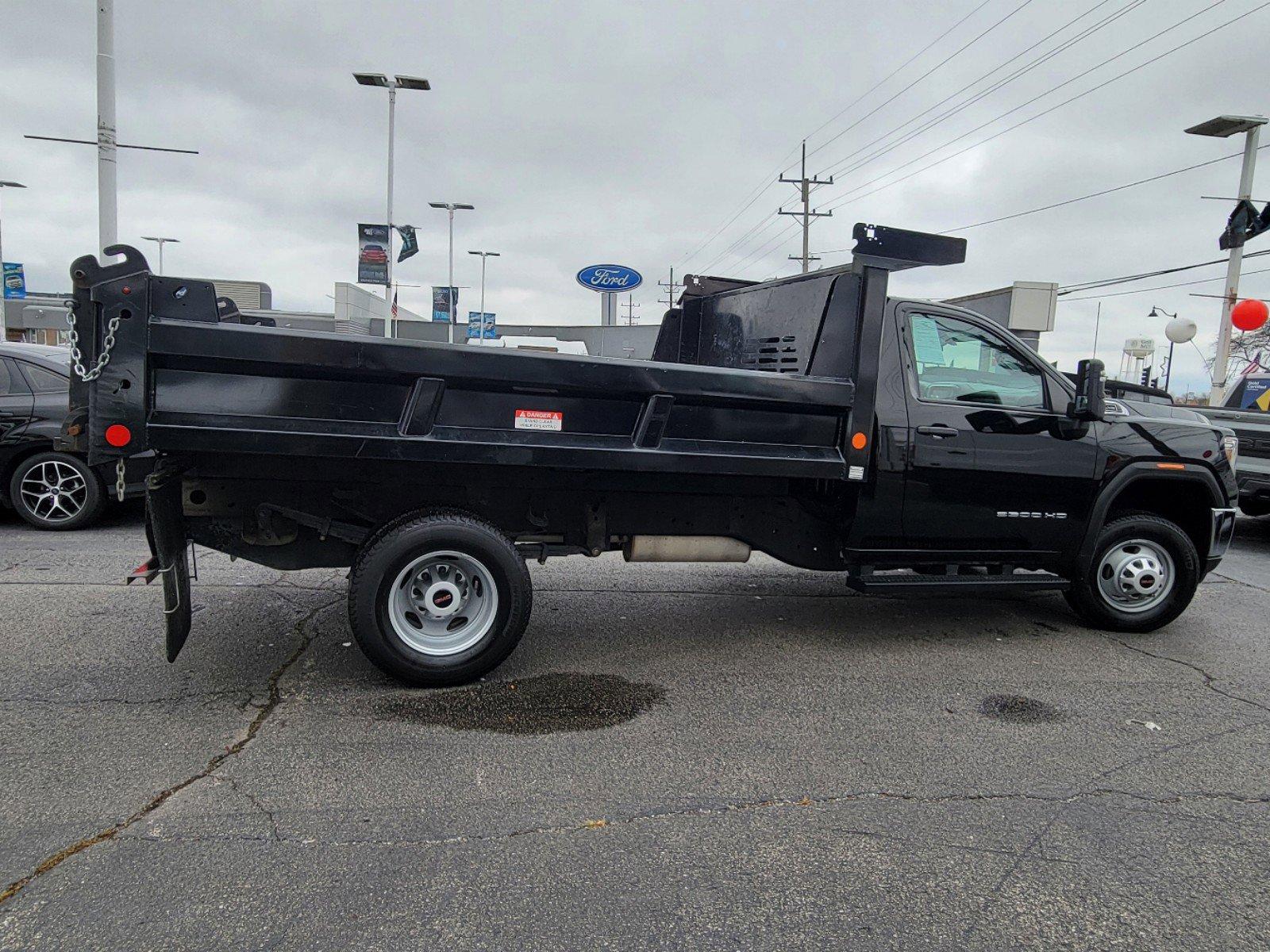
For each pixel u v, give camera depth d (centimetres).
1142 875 279
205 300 364
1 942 229
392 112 2584
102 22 1295
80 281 345
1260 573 784
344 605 562
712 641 524
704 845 289
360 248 2673
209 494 410
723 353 605
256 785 321
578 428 419
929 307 506
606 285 3500
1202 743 386
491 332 4431
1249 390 1077
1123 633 568
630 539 488
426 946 233
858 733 388
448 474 425
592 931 242
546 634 529
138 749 348
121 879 259
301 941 233
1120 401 880
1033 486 520
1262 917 257
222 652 466
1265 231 1923
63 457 743
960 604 635
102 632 491
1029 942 243
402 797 315
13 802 303
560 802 316
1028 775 350
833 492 505
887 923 250
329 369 376
